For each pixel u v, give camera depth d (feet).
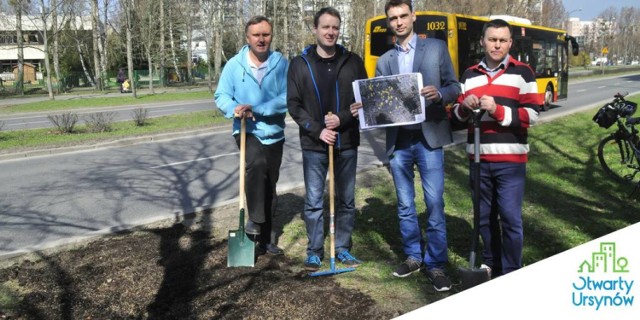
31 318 11.93
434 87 12.41
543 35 60.95
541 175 25.23
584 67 234.58
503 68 11.87
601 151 26.25
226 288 13.12
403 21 13.01
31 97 104.47
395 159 13.51
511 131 11.87
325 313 11.65
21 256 16.02
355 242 16.29
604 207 20.04
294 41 126.62
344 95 13.85
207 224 18.83
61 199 24.52
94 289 13.35
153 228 18.54
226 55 168.25
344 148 14.03
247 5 108.78
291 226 18.19
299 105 13.97
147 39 113.70
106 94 112.57
